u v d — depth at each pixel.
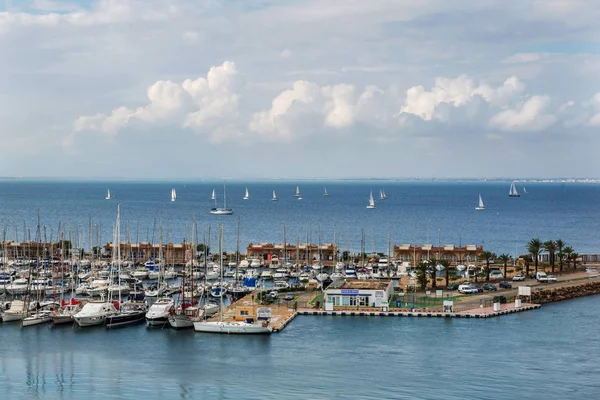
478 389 96.69
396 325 133.12
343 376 102.19
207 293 159.88
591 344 119.62
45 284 161.12
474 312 141.12
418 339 122.75
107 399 93.00
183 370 105.25
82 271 195.62
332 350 115.69
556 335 125.81
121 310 137.00
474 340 122.06
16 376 102.50
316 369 105.56
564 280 181.62
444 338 123.44
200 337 124.19
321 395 94.31
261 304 149.75
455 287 169.50
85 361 109.81
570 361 109.69
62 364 108.19
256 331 125.06
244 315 137.25
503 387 97.56
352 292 146.50
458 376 102.25
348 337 124.06
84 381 100.19
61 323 132.25
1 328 130.00
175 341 121.56
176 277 196.75
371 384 98.69
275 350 115.81
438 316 140.00
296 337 124.19
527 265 190.62
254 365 107.62
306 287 174.12
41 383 99.38
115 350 115.94
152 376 102.50
